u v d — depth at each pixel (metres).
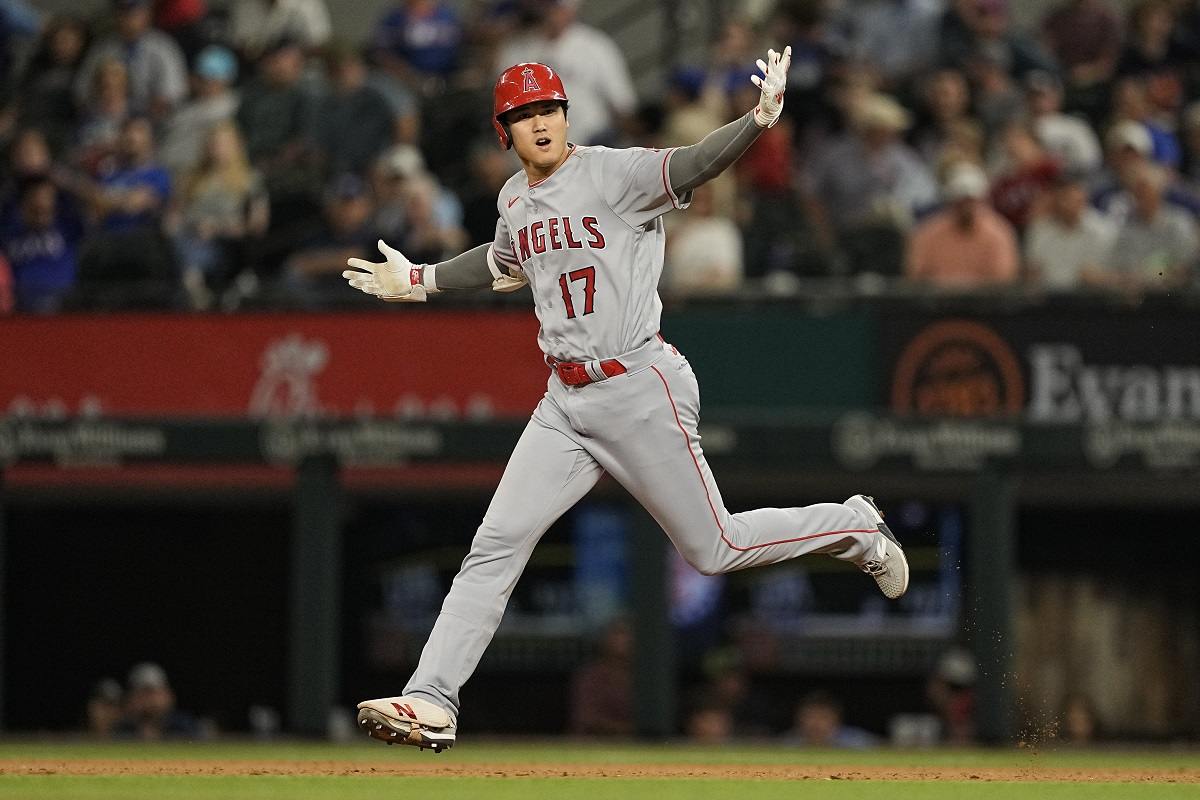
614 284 18.67
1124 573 41.62
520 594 43.03
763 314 37.22
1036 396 36.72
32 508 43.50
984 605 35.66
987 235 41.53
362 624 42.97
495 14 53.00
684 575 42.78
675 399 19.02
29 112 54.41
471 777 20.77
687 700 42.84
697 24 53.94
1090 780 21.06
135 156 48.16
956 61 50.09
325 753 29.28
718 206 42.78
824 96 47.69
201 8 55.44
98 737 39.00
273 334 38.38
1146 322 36.66
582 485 19.55
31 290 40.22
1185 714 41.41
